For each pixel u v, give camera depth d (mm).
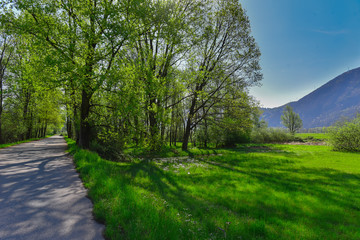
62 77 13141
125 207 4586
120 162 15625
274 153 29609
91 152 13281
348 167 18281
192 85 21266
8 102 36000
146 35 18547
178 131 56406
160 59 17719
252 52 23797
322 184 12023
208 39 23625
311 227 6129
